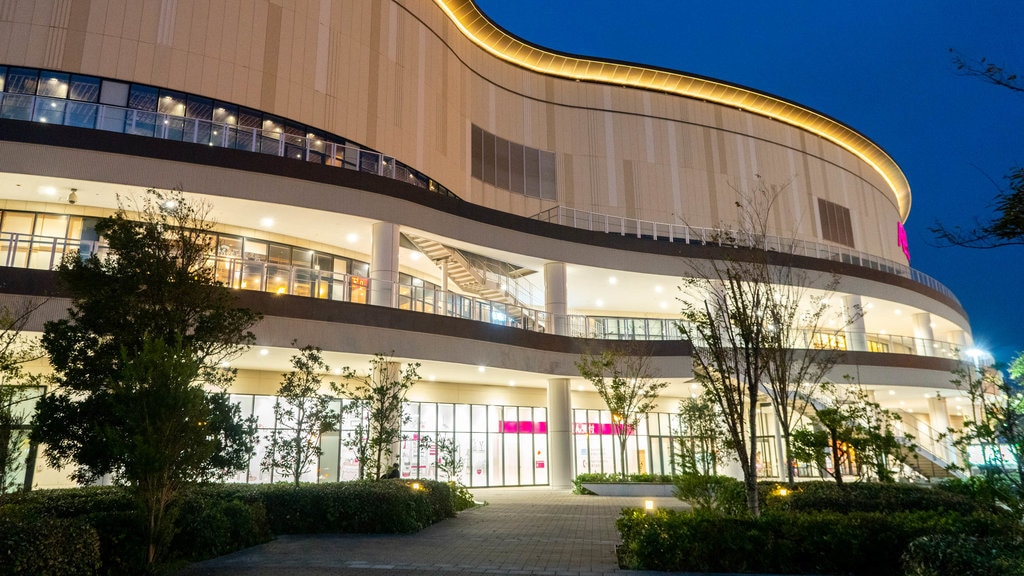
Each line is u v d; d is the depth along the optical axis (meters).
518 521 17.27
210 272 13.53
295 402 17.08
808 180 44.00
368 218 22.62
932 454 30.39
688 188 39.19
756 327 13.86
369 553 12.15
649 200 38.00
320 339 20.52
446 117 31.88
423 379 28.45
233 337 13.47
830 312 35.22
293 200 21.27
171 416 10.35
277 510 14.67
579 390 33.12
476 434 29.94
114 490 13.74
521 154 35.81
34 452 16.61
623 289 32.66
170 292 12.30
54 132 18.69
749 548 10.15
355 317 21.36
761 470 33.75
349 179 22.41
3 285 16.75
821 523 10.27
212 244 22.66
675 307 36.34
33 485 17.97
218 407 12.52
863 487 15.06
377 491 15.23
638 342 28.44
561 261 28.47
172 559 10.91
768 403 28.86
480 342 24.59
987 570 7.48
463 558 11.62
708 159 40.34
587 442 33.62
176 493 10.74
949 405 43.06
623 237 30.14
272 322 19.77
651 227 37.44
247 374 23.39
